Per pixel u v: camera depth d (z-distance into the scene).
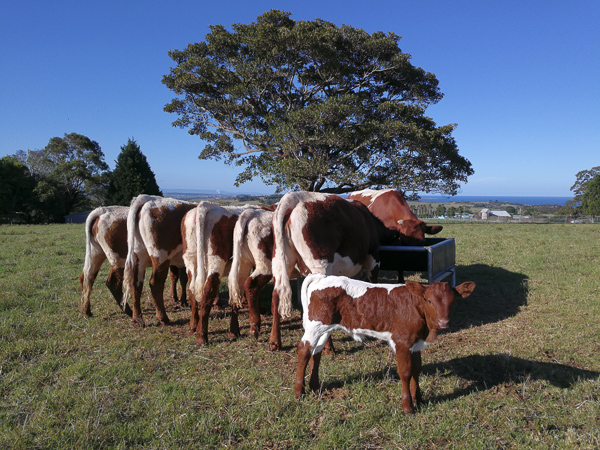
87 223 6.22
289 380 4.16
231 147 22.83
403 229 7.14
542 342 5.08
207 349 5.05
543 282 8.44
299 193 5.18
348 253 5.32
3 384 3.97
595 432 3.11
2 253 12.32
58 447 2.96
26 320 5.91
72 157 50.56
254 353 4.92
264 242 5.35
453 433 3.17
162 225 5.97
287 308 4.75
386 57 20.09
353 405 3.62
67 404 3.61
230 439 3.09
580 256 11.55
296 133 16.81
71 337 5.36
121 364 4.47
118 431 3.18
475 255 12.05
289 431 3.21
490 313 6.57
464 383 4.06
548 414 3.43
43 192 41.59
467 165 20.80
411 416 3.43
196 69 19.50
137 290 6.02
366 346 5.16
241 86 18.22
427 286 3.40
